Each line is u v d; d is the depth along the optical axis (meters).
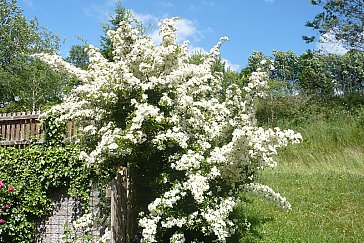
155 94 5.70
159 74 5.68
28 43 29.53
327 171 11.46
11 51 28.61
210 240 5.68
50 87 22.88
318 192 8.70
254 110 6.02
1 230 6.97
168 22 5.84
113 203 5.34
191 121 5.44
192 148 5.46
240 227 6.23
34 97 22.16
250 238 6.08
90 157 5.18
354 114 18.02
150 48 5.71
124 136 4.93
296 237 6.18
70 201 7.07
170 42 5.77
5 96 25.55
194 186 4.89
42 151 7.08
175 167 5.16
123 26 5.93
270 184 9.56
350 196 8.26
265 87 5.93
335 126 16.03
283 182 9.75
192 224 5.06
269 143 5.19
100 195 6.55
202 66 6.00
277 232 6.36
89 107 5.78
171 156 5.35
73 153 6.95
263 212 7.40
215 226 4.88
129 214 5.93
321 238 6.11
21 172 7.12
